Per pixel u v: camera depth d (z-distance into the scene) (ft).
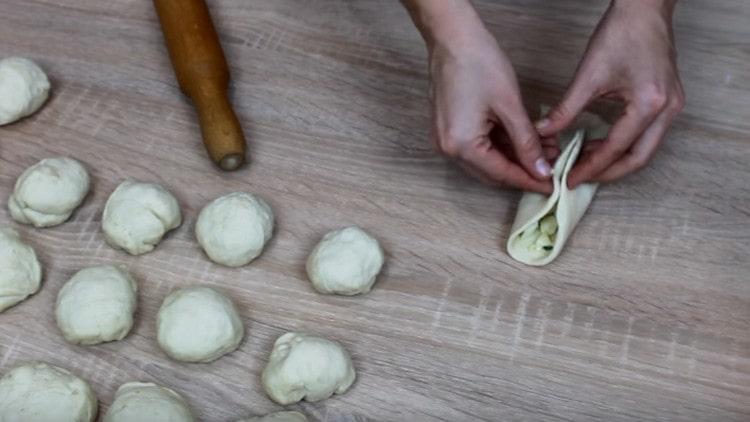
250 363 3.19
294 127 3.65
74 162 3.50
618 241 3.37
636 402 3.09
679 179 3.49
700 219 3.41
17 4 4.02
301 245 3.40
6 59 3.72
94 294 3.20
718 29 3.84
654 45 3.12
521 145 3.14
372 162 3.56
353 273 3.24
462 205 3.46
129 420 2.99
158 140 3.64
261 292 3.32
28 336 3.25
